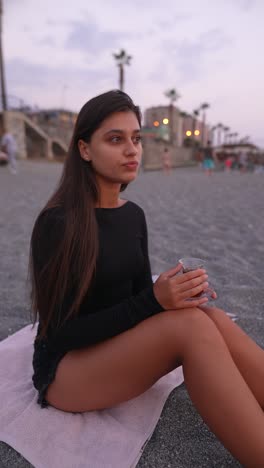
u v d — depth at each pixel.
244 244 4.30
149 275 1.64
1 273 3.32
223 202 7.71
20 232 4.82
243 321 2.40
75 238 1.24
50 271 1.26
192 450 1.35
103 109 1.26
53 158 26.48
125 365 1.26
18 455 1.31
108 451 1.29
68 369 1.34
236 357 1.30
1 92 22.66
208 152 18.50
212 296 1.44
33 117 28.27
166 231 4.95
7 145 13.93
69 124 33.12
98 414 1.47
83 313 1.38
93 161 1.32
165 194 9.03
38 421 1.40
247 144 46.25
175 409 1.57
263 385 1.27
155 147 30.33
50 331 1.34
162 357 1.25
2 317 2.47
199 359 1.15
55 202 1.32
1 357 1.88
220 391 1.09
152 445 1.37
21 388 1.64
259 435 1.02
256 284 3.05
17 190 8.97
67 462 1.26
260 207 7.01
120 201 1.55
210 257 3.79
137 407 1.52
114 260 1.35
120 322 1.25
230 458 1.31
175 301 1.23
